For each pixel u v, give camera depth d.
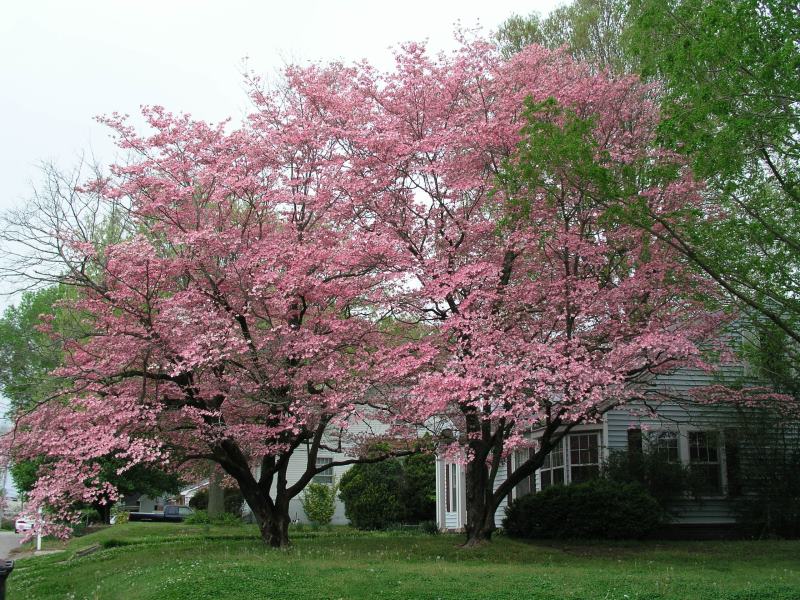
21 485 26.28
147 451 12.75
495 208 14.96
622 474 18.84
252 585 10.36
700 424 19.22
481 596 9.75
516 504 19.64
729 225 13.08
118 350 13.84
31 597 12.76
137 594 10.59
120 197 14.66
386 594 9.91
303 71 15.84
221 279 14.52
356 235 14.30
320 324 14.73
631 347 13.12
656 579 10.69
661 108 11.95
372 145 14.38
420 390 12.80
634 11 12.55
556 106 13.36
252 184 14.13
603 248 14.22
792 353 16.14
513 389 12.33
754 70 11.05
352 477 29.88
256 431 14.12
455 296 14.85
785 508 18.20
